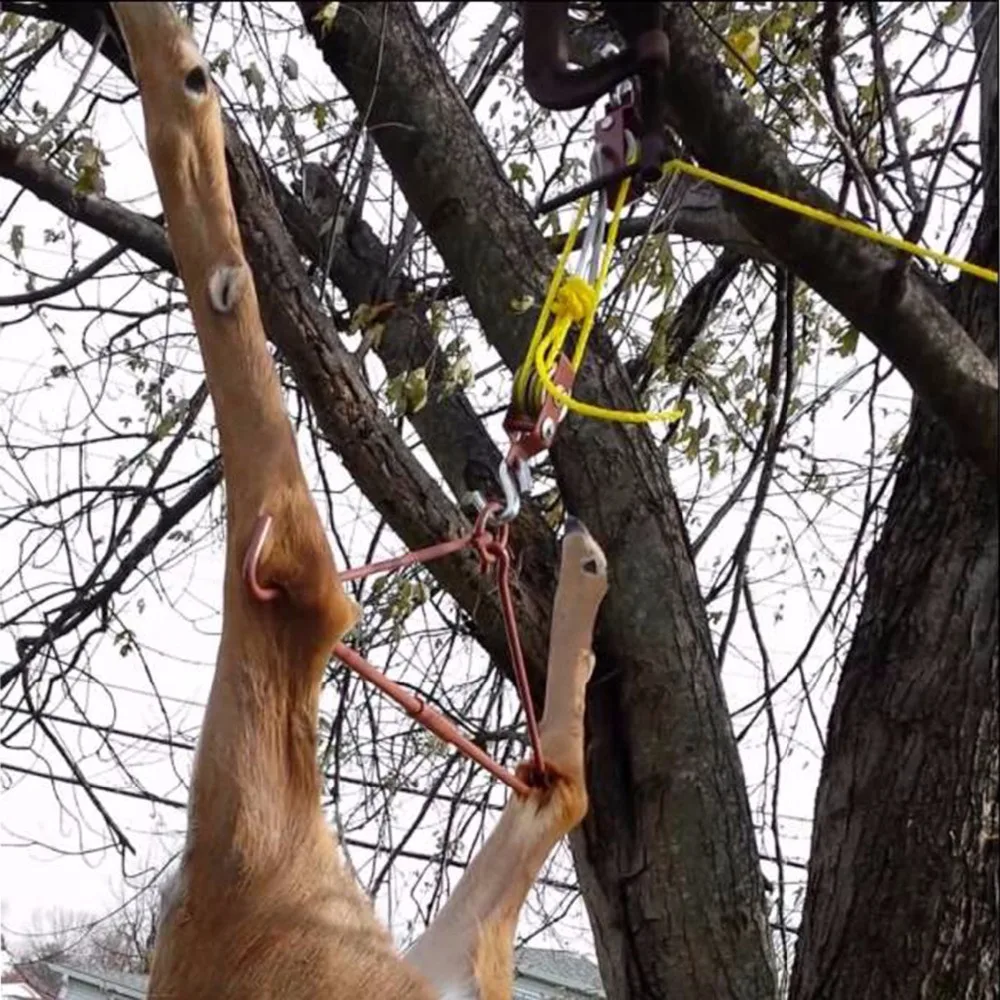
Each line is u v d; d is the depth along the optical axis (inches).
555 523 182.2
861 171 123.0
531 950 257.1
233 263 83.3
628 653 146.0
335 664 198.2
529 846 111.3
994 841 138.8
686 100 111.2
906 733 140.8
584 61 145.2
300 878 88.4
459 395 166.2
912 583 143.6
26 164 158.4
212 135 82.2
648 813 145.2
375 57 144.6
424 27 153.4
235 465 85.0
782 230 116.5
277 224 139.4
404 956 106.0
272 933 86.7
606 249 108.6
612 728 148.5
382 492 141.7
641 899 144.6
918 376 125.4
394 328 167.5
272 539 85.0
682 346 199.2
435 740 206.8
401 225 178.9
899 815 139.6
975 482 141.9
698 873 143.6
